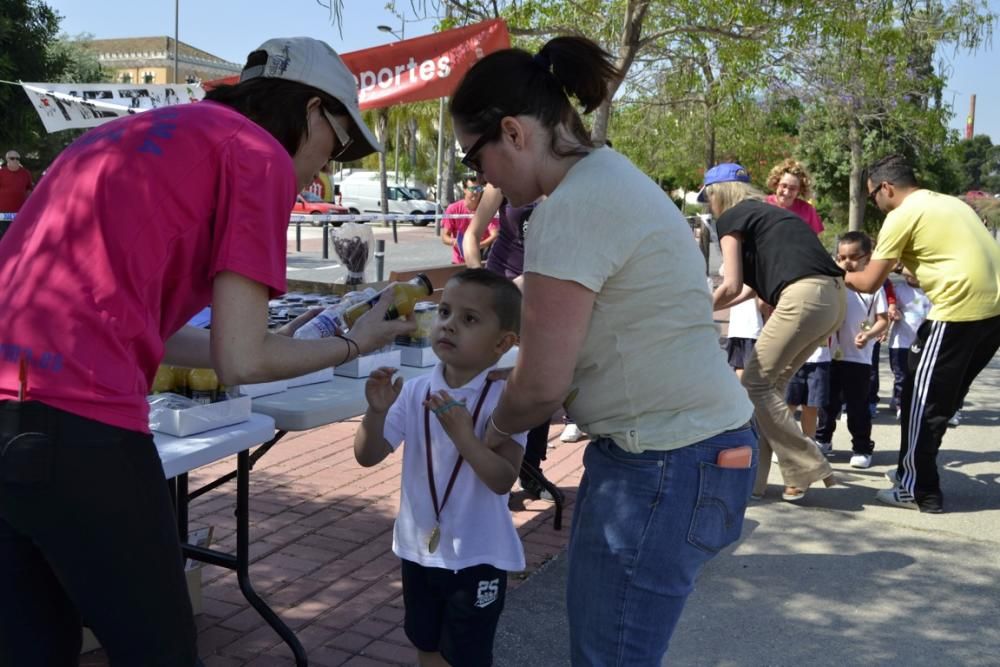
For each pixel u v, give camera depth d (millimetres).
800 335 4582
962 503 5070
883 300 5691
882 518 4789
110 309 1661
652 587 2035
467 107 1976
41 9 25250
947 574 4082
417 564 2611
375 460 2727
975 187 69688
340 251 4242
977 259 4590
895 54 9180
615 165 1947
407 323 2258
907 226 4688
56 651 1860
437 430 2590
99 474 1659
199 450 2473
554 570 3969
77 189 1708
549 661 3240
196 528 4250
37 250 1698
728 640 3453
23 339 1649
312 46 1975
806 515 4820
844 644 3434
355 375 3348
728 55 8391
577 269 1859
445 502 2543
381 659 3174
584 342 1980
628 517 2023
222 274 1733
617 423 2033
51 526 1683
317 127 1997
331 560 3984
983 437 6613
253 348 1758
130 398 1694
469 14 7348
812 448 4902
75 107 5512
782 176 6871
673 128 13859
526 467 4414
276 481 4992
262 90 1933
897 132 21250
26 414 1635
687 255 1968
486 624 2598
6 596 1797
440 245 25672
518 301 2564
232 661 3123
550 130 1969
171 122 1754
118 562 1714
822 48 9039
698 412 2012
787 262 4535
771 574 4055
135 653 1783
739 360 6180
